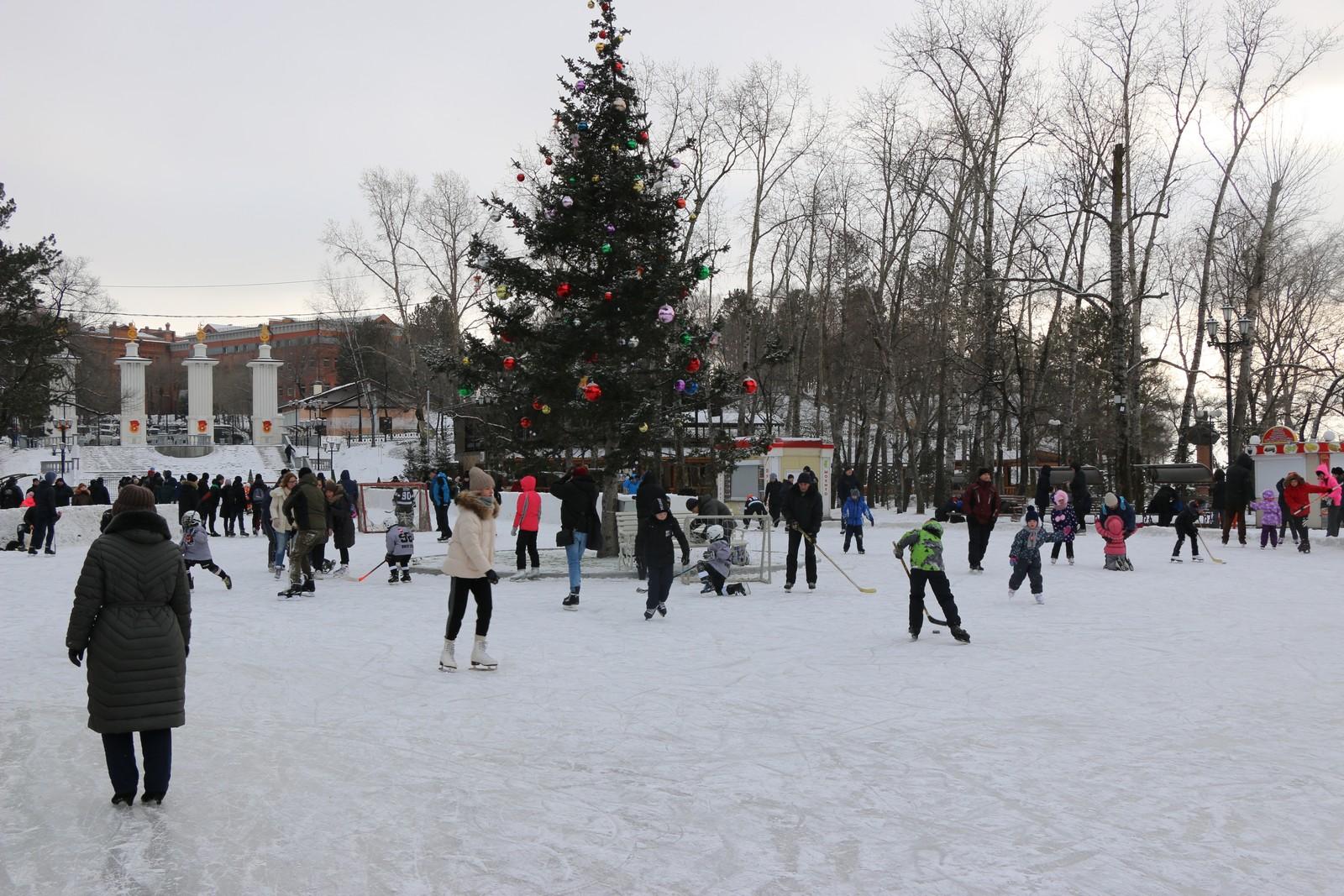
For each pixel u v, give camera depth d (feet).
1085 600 48.73
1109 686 29.66
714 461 67.82
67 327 158.40
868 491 177.17
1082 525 93.97
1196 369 118.42
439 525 86.53
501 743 23.61
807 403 233.14
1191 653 34.83
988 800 19.38
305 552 51.42
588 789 20.11
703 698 28.25
